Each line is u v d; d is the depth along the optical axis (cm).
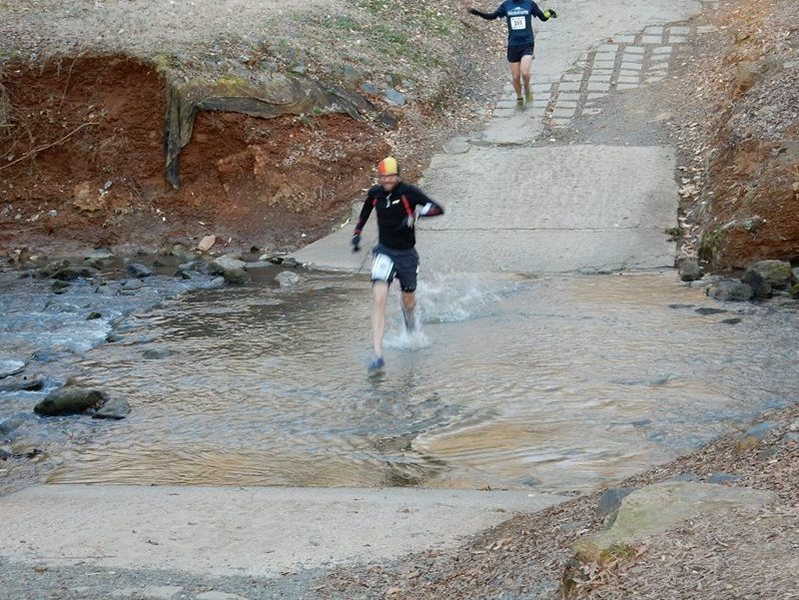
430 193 1584
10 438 859
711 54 1911
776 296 1188
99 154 1662
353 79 1792
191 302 1286
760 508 455
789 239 1295
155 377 998
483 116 1839
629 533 450
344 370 996
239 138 1634
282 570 554
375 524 621
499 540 555
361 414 875
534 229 1470
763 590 379
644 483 572
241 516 645
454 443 801
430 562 550
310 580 538
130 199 1642
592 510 544
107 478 761
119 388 970
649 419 825
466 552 553
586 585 421
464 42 2077
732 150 1459
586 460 750
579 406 866
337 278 1394
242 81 1669
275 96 1673
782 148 1372
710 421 812
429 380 955
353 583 530
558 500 654
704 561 414
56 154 1678
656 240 1415
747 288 1179
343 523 625
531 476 725
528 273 1356
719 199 1414
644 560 426
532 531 548
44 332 1180
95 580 546
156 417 891
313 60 1792
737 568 402
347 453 791
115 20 1828
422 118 1783
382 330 1006
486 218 1509
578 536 498
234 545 595
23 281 1434
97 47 1697
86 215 1630
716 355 978
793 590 373
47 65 1689
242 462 782
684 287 1250
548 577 458
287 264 1469
